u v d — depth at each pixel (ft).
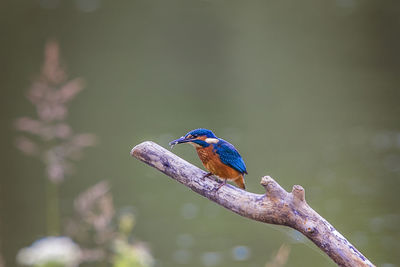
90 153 50.67
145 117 58.95
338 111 60.13
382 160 47.91
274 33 88.28
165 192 44.29
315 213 14.25
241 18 95.76
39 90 27.43
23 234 35.65
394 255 33.53
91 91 67.97
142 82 70.54
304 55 79.00
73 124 56.18
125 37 86.58
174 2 106.01
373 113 59.00
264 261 33.37
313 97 64.80
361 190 42.52
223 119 58.85
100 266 27.45
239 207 15.23
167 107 62.44
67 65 74.28
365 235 35.86
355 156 48.85
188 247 35.45
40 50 75.92
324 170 46.42
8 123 53.52
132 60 77.46
